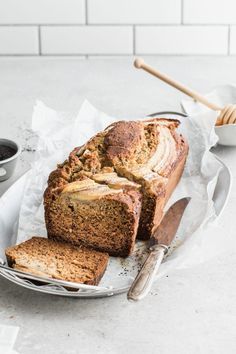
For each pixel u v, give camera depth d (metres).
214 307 0.88
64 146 1.12
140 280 0.87
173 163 1.03
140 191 0.98
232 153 1.20
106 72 1.52
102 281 0.93
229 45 1.69
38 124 1.13
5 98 1.39
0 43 1.69
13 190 1.05
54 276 0.90
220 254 0.96
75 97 1.39
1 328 0.83
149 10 1.66
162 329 0.85
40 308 0.88
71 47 1.69
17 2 1.65
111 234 0.97
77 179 0.98
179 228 1.00
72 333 0.85
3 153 1.13
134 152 1.02
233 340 0.84
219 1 1.64
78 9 1.66
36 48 1.70
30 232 1.01
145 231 1.01
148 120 1.13
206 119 1.15
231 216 1.04
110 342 0.84
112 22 1.67
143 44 1.69
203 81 1.46
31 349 0.83
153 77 1.49
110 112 1.32
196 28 1.67
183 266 0.92
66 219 0.97
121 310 0.88
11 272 0.89
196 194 1.07
